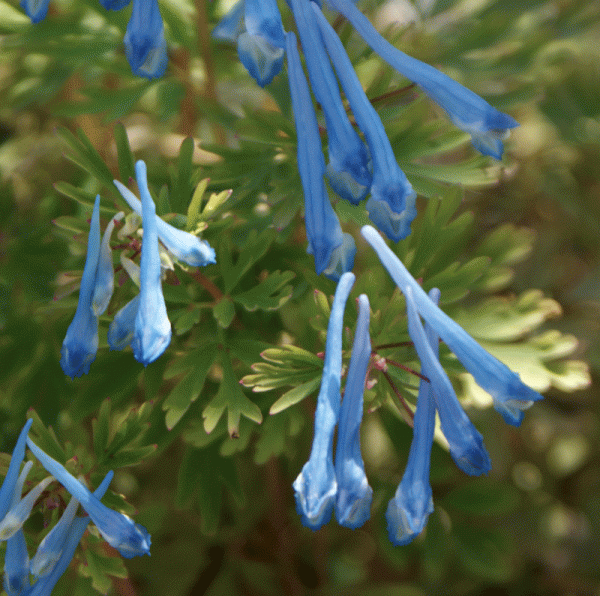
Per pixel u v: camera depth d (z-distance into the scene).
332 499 0.18
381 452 0.23
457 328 0.18
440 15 0.23
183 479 0.21
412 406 0.20
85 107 0.21
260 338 0.21
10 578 0.18
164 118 0.21
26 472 0.18
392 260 0.18
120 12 0.22
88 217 0.20
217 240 0.21
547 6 0.23
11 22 0.22
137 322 0.18
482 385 0.18
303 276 0.21
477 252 0.22
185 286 0.21
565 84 0.24
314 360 0.19
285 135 0.21
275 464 0.24
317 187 0.19
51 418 0.22
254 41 0.18
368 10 0.22
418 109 0.21
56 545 0.18
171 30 0.22
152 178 0.21
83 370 0.18
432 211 0.21
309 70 0.19
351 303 0.20
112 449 0.20
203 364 0.20
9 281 0.22
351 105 0.19
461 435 0.18
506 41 0.22
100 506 0.18
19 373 0.22
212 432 0.21
